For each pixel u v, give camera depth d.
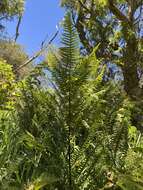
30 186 2.26
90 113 2.45
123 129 2.60
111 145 2.57
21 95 2.74
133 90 15.84
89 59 2.37
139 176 2.54
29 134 2.54
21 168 2.67
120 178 2.36
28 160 2.61
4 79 5.63
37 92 2.61
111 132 2.58
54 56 2.35
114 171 2.50
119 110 2.63
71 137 2.46
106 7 18.92
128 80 17.44
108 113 2.56
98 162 2.51
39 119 2.57
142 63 17.44
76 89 2.38
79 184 2.43
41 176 2.28
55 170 2.41
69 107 2.40
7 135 2.83
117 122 2.59
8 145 2.73
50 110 2.49
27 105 2.68
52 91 2.51
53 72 2.37
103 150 2.52
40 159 2.55
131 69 17.44
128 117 2.75
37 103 2.62
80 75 2.35
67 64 2.34
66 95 2.39
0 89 4.97
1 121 3.23
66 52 2.31
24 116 2.71
